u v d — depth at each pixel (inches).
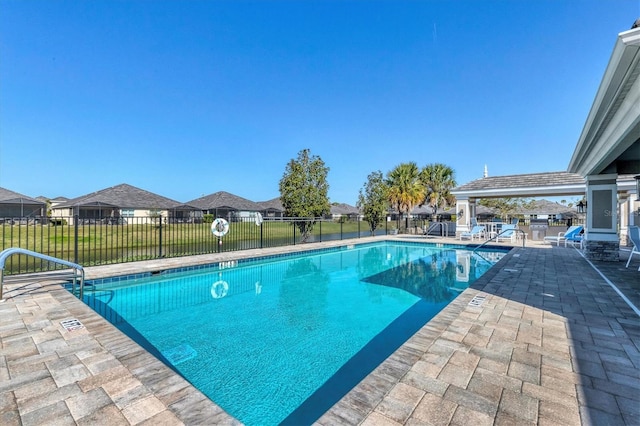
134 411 79.4
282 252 440.1
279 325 195.9
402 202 890.7
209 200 1235.9
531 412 80.4
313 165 588.7
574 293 206.1
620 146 213.8
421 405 83.0
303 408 111.3
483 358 111.2
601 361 109.3
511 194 633.6
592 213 357.4
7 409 80.5
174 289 295.0
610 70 138.2
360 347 163.0
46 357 110.7
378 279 337.1
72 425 74.4
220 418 76.8
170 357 151.9
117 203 914.1
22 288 215.8
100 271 285.1
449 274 361.7
